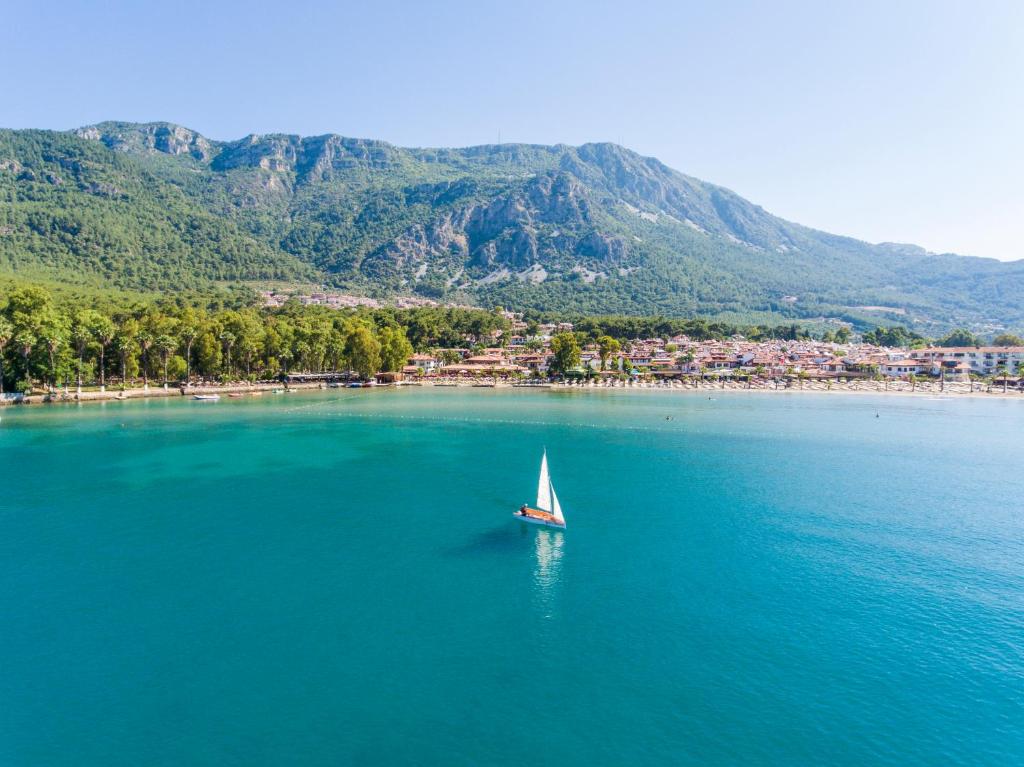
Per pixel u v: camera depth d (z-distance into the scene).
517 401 193.88
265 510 75.94
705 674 41.72
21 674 41.66
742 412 168.75
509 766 33.56
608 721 37.09
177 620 48.66
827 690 40.00
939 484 89.62
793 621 48.50
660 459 106.25
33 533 67.62
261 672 41.91
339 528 69.50
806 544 64.94
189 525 70.50
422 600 52.16
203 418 149.25
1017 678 41.16
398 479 91.31
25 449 110.94
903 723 36.94
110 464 99.94
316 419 150.38
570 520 72.94
